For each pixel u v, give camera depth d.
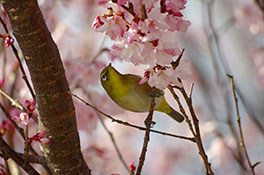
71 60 11.05
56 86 5.92
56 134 6.15
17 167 8.35
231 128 9.97
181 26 5.32
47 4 12.42
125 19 5.27
